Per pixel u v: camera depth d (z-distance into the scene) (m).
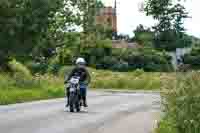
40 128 24.34
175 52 150.25
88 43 127.12
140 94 66.69
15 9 82.56
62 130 23.80
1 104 41.59
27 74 75.12
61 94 57.75
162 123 24.45
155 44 155.12
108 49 130.00
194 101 19.73
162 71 127.94
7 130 23.38
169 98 21.47
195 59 127.94
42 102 44.59
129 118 30.44
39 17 84.81
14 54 84.81
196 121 18.91
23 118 29.09
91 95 60.47
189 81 21.27
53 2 88.88
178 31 154.88
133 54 129.00
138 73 101.38
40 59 98.00
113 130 24.19
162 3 154.88
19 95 49.19
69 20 114.12
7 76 65.62
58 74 96.75
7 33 82.50
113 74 99.44
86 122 27.69
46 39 98.38
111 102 46.78
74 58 118.44
